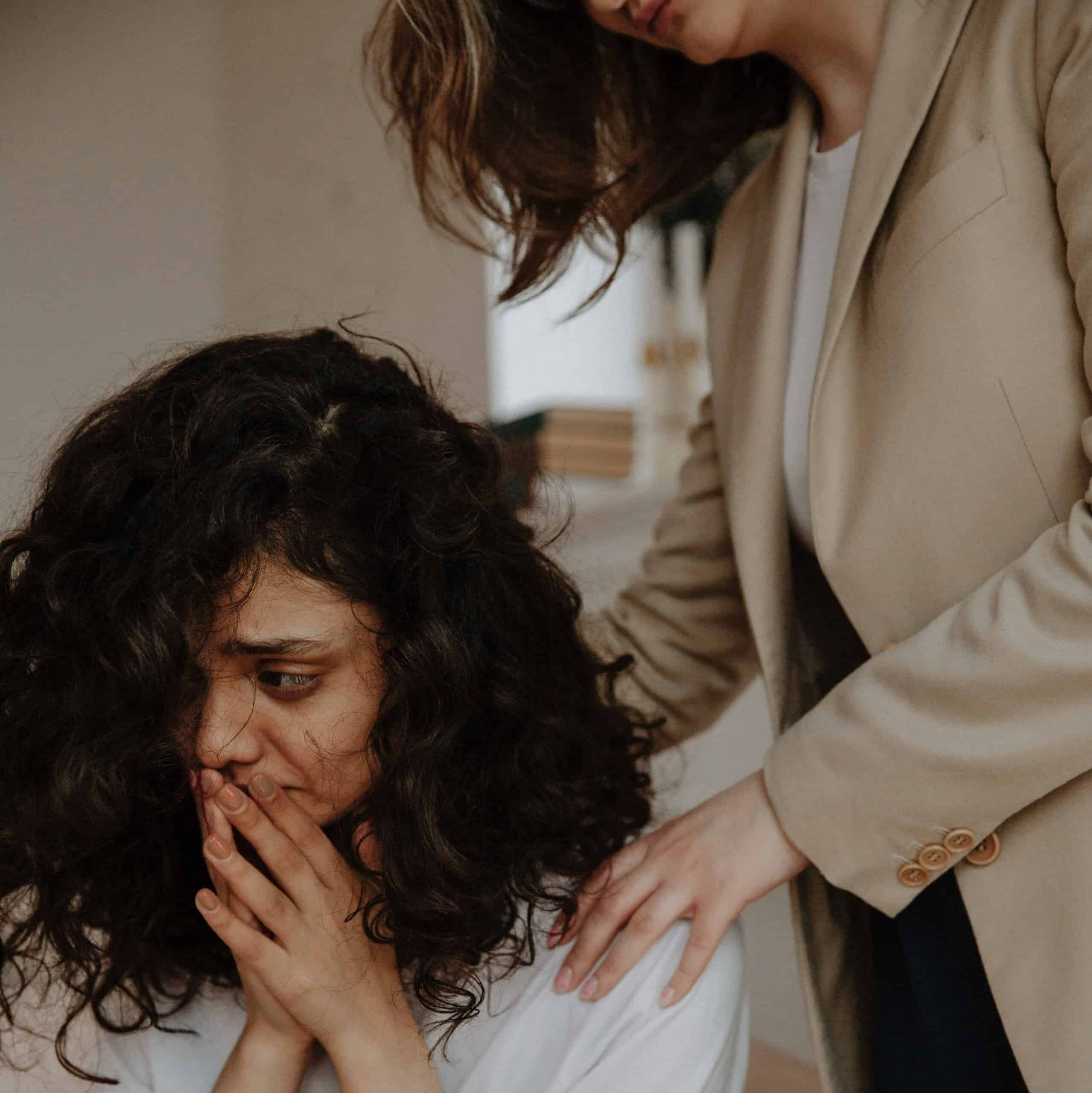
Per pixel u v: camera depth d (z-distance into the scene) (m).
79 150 2.74
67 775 0.84
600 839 1.00
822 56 1.00
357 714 0.85
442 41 1.06
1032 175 0.84
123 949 0.96
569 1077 0.89
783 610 1.05
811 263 1.05
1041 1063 0.84
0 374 2.71
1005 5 0.86
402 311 2.76
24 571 0.87
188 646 0.81
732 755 2.63
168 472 0.83
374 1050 0.88
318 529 0.81
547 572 1.00
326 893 0.87
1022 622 0.78
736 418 1.07
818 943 1.04
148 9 2.77
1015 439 0.84
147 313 2.88
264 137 2.85
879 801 0.84
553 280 1.24
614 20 0.99
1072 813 0.82
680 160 1.20
